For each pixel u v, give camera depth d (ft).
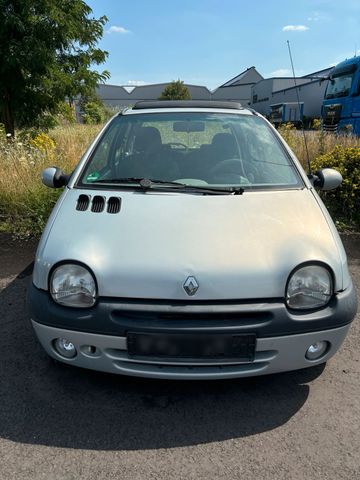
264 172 10.52
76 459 7.06
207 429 7.72
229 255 7.70
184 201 9.18
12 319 11.08
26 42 29.07
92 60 36.55
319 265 7.73
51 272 7.77
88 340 7.60
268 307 7.41
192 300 7.38
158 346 7.39
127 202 9.13
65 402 8.30
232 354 7.41
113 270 7.56
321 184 11.08
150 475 6.78
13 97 32.89
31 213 18.75
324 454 7.20
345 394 8.59
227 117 12.26
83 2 32.94
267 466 6.97
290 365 7.81
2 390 8.57
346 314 7.80
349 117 43.42
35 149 24.39
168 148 11.32
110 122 12.26
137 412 8.09
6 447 7.27
